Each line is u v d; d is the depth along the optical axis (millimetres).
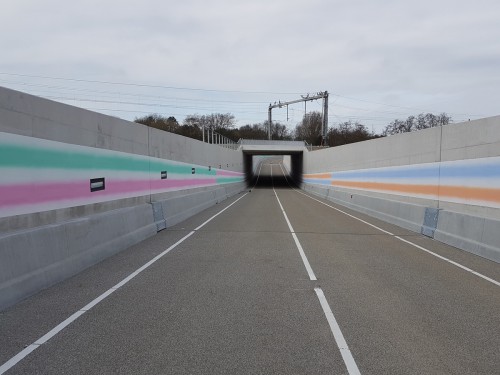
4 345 4297
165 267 8094
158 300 5949
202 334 4688
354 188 25219
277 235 12680
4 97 6125
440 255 9750
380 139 19750
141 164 12656
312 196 38594
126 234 10391
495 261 8969
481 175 10414
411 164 15359
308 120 109688
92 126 9156
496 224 9188
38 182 6996
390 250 10352
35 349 4203
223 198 31234
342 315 5438
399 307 5809
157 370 3789
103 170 9758
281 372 3793
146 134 13164
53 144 7496
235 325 4996
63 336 4555
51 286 6586
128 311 5445
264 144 60219
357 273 7848
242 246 10617
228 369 3834
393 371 3844
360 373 3797
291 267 8281
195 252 9703
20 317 5137
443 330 4930
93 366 3848
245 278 7316
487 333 4848
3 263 5590
